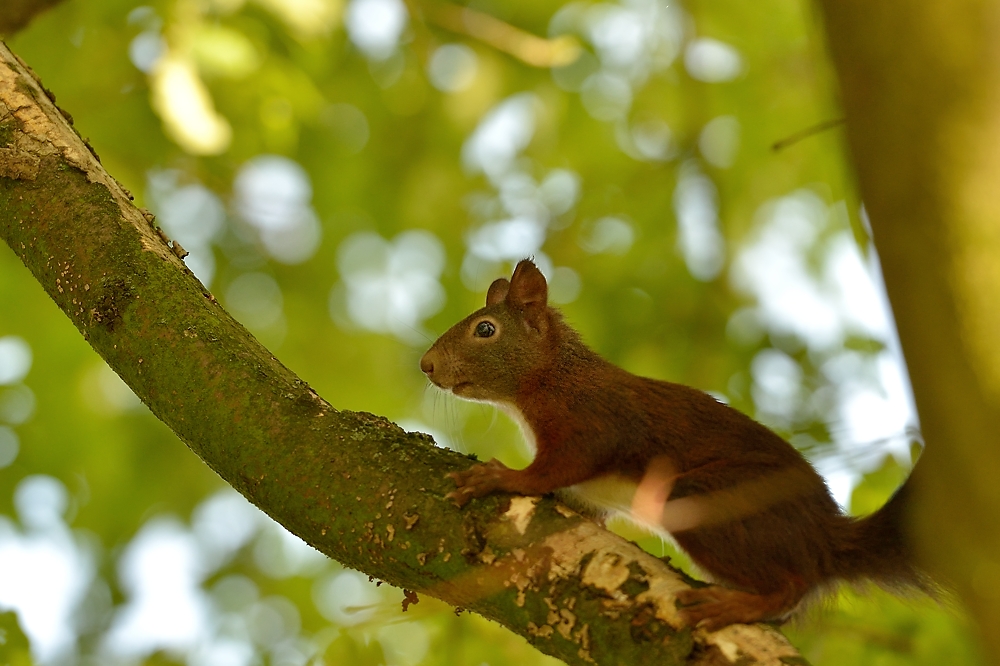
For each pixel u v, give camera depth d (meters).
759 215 16.20
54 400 14.57
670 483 7.73
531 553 5.86
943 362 2.90
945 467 2.94
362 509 6.21
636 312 15.16
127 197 7.85
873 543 7.36
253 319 16.70
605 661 5.52
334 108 16.64
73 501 14.97
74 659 13.79
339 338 16.42
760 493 7.36
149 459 15.09
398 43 16.41
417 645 10.59
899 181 2.98
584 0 16.41
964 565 2.96
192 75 12.06
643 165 16.39
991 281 2.87
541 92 16.33
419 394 15.70
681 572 5.93
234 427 6.61
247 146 14.82
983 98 2.91
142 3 14.09
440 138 16.72
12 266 14.59
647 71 16.09
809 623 7.70
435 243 17.17
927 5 2.94
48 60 14.44
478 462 6.43
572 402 8.35
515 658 9.92
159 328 7.00
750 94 15.69
